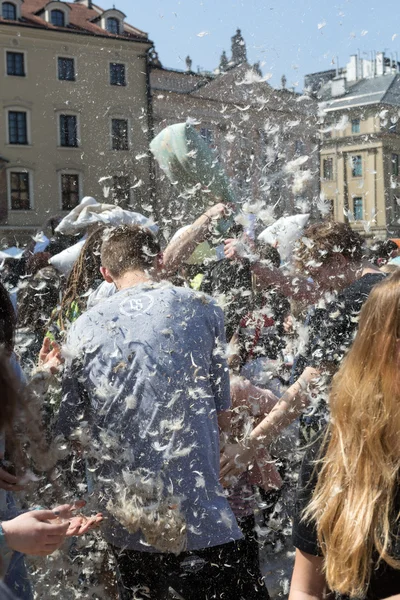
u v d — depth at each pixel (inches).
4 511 77.0
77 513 87.8
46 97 1272.1
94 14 1363.2
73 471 104.7
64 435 88.3
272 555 133.0
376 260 163.6
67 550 107.4
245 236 125.3
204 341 88.7
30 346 126.7
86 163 1286.9
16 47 1264.8
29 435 78.8
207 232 120.3
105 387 85.3
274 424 101.6
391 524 55.8
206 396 87.2
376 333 58.7
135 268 92.8
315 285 122.7
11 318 78.7
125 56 1273.4
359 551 55.5
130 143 1251.2
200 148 127.3
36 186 1269.7
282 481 121.0
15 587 73.4
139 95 1266.0
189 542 83.4
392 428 56.9
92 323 88.4
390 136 1128.2
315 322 103.7
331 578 57.1
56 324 120.6
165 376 84.8
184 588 83.7
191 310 89.1
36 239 175.9
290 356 128.6
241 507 112.2
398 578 55.7
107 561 108.7
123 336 86.4
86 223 145.3
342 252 106.3
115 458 85.1
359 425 57.9
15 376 60.0
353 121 1198.3
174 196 142.8
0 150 1255.5
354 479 57.3
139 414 84.5
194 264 135.1
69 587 107.3
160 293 89.4
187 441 84.6
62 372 90.3
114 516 84.1
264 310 127.8
